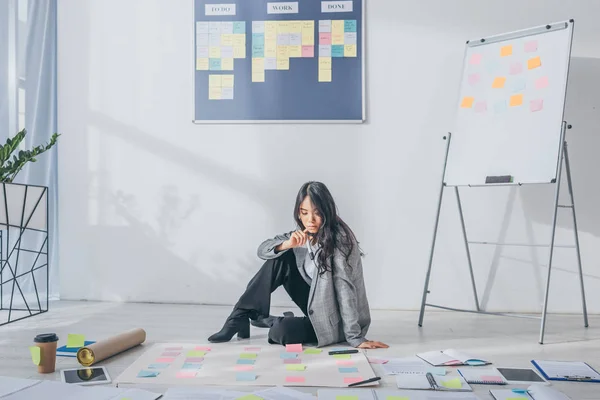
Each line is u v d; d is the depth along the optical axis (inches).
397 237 128.0
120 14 132.4
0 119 120.9
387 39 128.1
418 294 127.8
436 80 127.6
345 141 128.6
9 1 123.0
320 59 128.5
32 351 76.8
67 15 133.3
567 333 105.1
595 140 124.3
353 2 128.2
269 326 103.7
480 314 123.4
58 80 133.7
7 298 126.2
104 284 132.8
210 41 130.1
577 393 70.0
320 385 71.7
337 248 92.9
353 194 128.6
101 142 132.9
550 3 125.3
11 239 126.5
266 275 97.2
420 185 127.7
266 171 130.0
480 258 126.9
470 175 112.7
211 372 77.0
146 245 132.0
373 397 66.7
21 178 127.3
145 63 132.0
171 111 131.6
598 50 124.2
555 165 101.9
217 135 130.8
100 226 133.0
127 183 132.4
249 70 129.6
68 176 133.6
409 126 127.9
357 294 96.3
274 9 129.1
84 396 66.0
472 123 115.5
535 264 125.5
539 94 107.8
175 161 131.6
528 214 125.5
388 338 100.7
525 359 86.6
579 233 124.6
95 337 98.6
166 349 90.0
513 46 113.6
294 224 129.3
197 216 131.1
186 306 128.3
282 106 129.2
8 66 122.8
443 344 96.0
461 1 127.1
